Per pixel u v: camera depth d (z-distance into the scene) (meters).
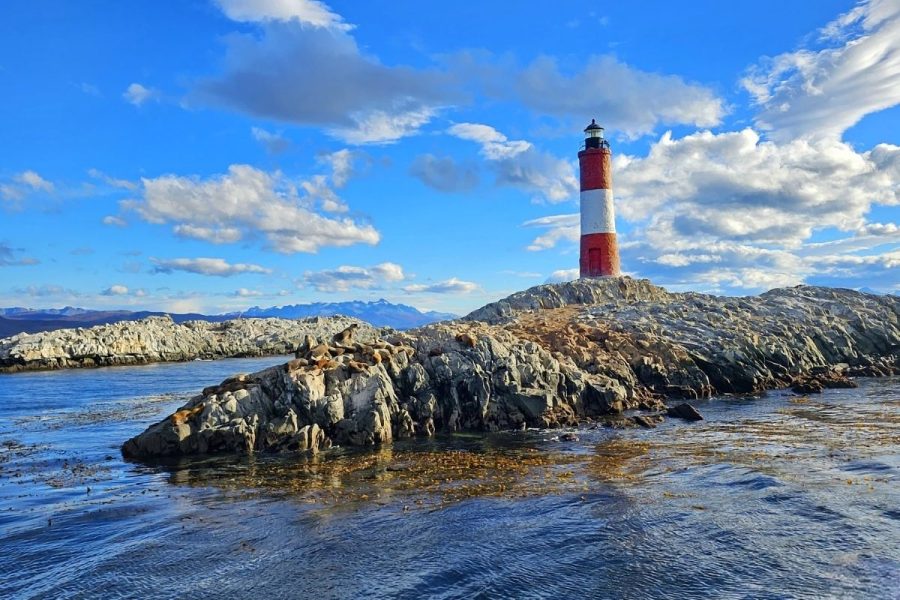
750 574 16.75
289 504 23.53
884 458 27.27
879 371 58.91
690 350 54.38
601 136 81.50
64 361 104.69
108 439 38.16
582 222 82.81
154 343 121.50
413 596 16.19
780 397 48.34
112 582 17.36
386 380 37.41
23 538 20.66
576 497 23.28
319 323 161.50
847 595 15.46
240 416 33.84
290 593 16.48
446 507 22.58
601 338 55.31
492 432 37.12
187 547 19.55
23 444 37.03
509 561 18.00
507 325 62.06
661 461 28.50
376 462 29.83
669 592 16.03
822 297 77.88
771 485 23.75
